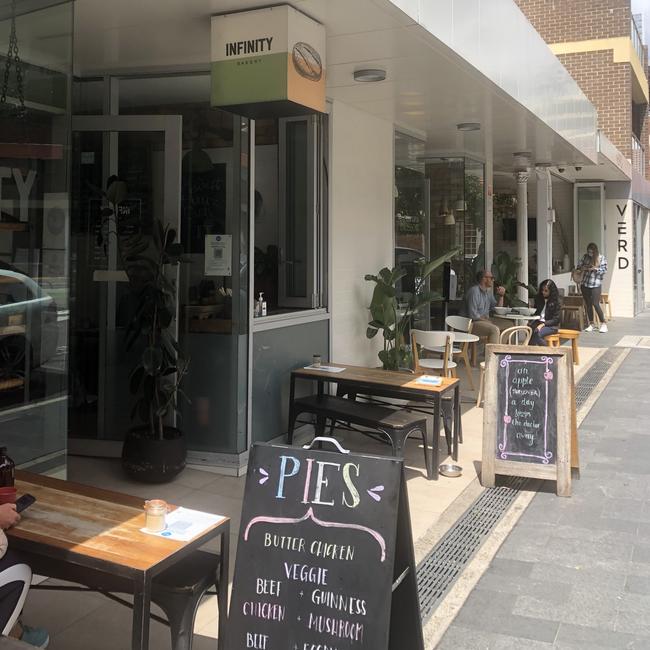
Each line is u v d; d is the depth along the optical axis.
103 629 3.02
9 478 2.60
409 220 8.59
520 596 3.30
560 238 16.66
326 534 2.29
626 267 17.05
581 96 9.96
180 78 5.30
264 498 2.37
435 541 3.90
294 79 4.15
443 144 9.35
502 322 9.66
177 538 2.30
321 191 6.49
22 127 3.55
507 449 4.76
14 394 3.60
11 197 3.54
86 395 5.41
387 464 2.31
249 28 4.15
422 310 9.22
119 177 5.23
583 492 4.74
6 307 3.56
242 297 5.09
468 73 5.65
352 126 6.96
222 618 2.47
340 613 2.23
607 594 3.32
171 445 4.80
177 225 5.10
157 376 4.74
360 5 4.09
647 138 21.94
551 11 17.52
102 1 4.02
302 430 5.96
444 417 5.42
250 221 5.14
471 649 2.87
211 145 5.12
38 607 3.20
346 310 6.91
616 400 7.75
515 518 4.26
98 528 2.37
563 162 11.27
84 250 5.34
